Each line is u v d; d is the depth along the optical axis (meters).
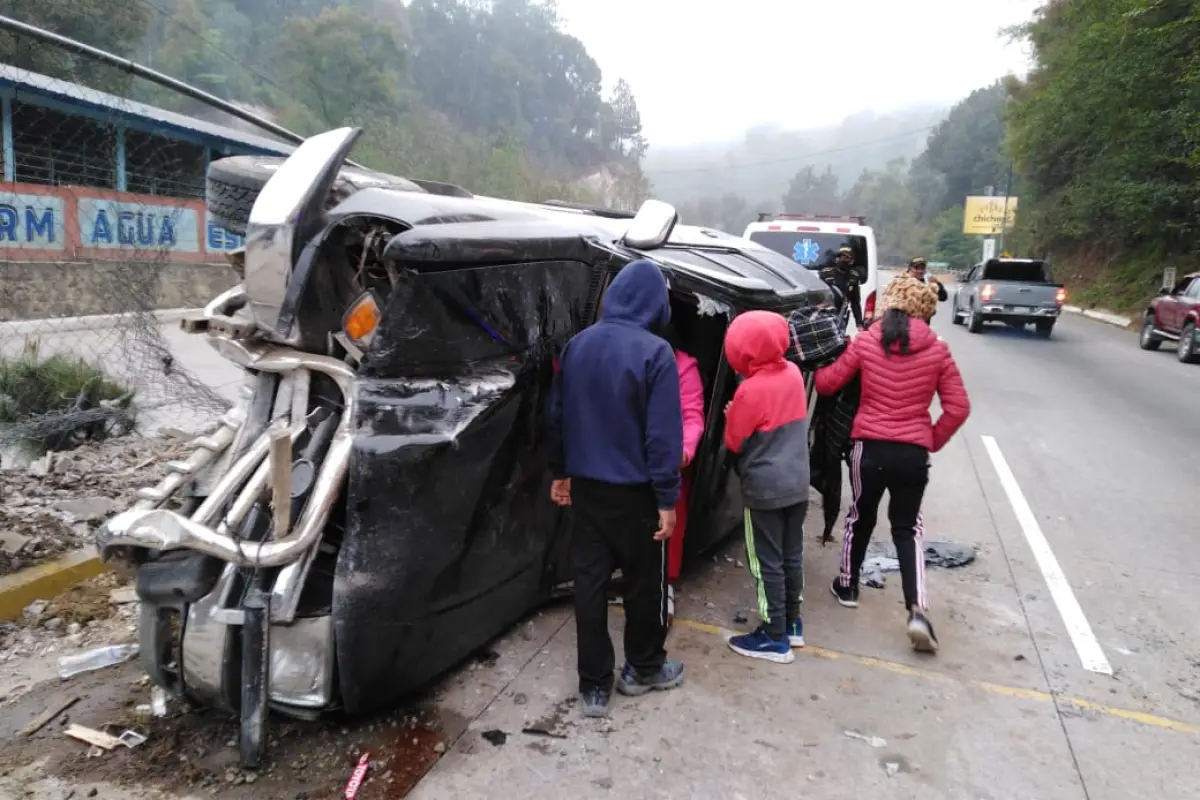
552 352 3.50
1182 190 23.75
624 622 3.99
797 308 4.61
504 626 3.63
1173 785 2.90
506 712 3.17
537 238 3.32
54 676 3.37
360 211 3.07
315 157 3.05
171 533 2.53
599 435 3.05
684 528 4.19
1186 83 20.72
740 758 2.96
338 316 3.13
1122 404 10.23
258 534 2.86
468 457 3.04
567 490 3.26
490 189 43.44
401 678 3.02
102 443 6.12
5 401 5.77
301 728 3.03
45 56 16.28
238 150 17.58
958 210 89.00
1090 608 4.31
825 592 4.43
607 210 5.72
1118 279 28.94
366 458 2.75
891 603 4.32
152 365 6.21
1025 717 3.29
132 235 12.64
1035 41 36.44
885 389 3.84
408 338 2.92
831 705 3.34
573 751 2.96
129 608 3.95
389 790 2.71
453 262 2.96
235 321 3.03
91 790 2.68
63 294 10.10
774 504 3.52
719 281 3.91
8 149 12.20
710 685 3.45
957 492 6.29
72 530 4.50
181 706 3.14
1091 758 3.04
